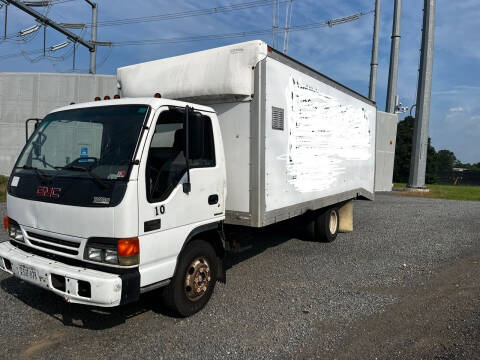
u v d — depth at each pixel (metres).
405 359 3.39
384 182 13.88
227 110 4.84
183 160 3.95
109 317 4.18
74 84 16.20
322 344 3.64
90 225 3.39
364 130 8.95
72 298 3.33
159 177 3.68
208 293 4.41
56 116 4.26
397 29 22.25
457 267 6.10
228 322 4.08
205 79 4.71
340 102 7.36
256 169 4.68
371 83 24.11
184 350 3.50
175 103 3.98
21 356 3.36
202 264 4.31
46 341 3.63
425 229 9.24
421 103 19.59
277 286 5.20
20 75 16.38
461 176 46.41
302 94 5.75
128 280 3.30
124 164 3.43
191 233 4.04
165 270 3.72
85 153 3.82
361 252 7.05
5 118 16.58
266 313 4.31
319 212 7.62
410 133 45.78
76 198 3.50
